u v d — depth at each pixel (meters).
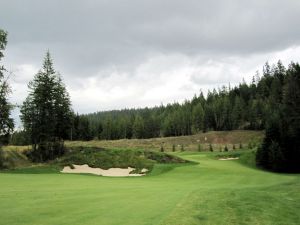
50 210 15.62
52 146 66.44
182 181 38.00
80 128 134.88
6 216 14.35
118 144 116.00
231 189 22.64
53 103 66.31
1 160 57.06
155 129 162.38
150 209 15.82
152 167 53.97
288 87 82.56
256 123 128.12
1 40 38.59
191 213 14.92
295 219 15.95
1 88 48.56
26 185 27.78
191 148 108.06
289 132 65.94
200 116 143.12
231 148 104.81
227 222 14.37
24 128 65.06
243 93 157.88
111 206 16.66
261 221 15.00
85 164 56.25
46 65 66.38
